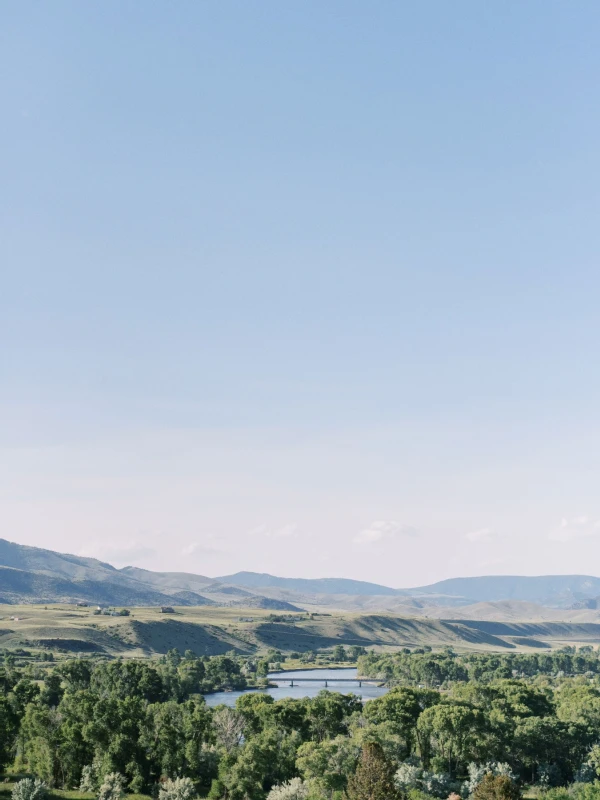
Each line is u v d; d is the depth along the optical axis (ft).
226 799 523.70
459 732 638.12
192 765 556.92
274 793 504.02
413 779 547.08
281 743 621.31
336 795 486.38
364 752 452.35
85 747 563.48
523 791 596.70
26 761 629.92
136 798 517.14
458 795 538.06
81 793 520.83
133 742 556.10
